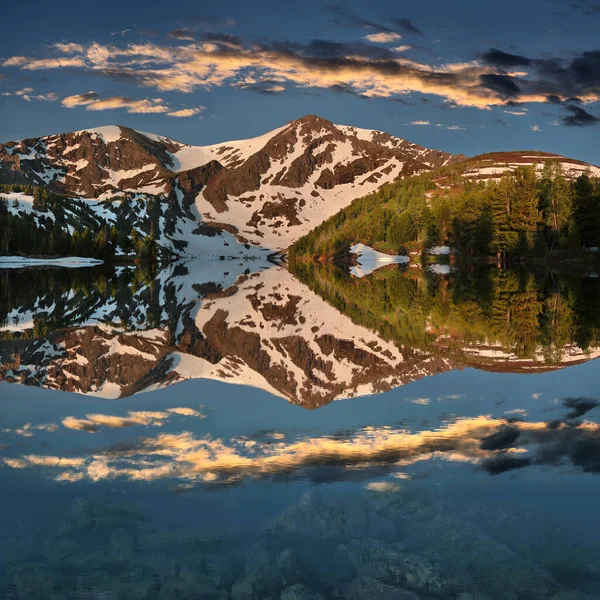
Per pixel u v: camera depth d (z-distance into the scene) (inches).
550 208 5728.3
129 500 416.5
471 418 658.2
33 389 884.0
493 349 1226.6
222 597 291.3
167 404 767.1
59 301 2600.9
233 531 365.1
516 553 335.3
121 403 778.8
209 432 608.7
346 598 289.1
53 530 367.2
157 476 466.6
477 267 5826.8
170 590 294.2
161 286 3912.4
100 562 326.0
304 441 567.5
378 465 493.4
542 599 288.2
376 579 306.0
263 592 294.5
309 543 346.0
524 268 5300.2
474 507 399.2
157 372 1098.1
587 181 5615.2
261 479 459.8
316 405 747.4
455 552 332.8
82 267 7258.9
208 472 476.1
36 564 323.9
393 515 389.1
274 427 625.0
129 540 353.1
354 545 342.6
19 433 609.6
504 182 6082.7
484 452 527.8
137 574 313.0
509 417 661.9
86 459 514.3
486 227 5999.0
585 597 289.6
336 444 555.8
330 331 1806.1
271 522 378.3
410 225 7810.0
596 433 592.7
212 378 1017.5
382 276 5073.8
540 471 475.5
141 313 2305.6
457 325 1679.4
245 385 935.0
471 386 848.3
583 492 429.1
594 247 5521.7
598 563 323.3
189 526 370.9
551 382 879.1
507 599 288.4
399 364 1099.3
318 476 462.9
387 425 628.7
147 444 562.9
